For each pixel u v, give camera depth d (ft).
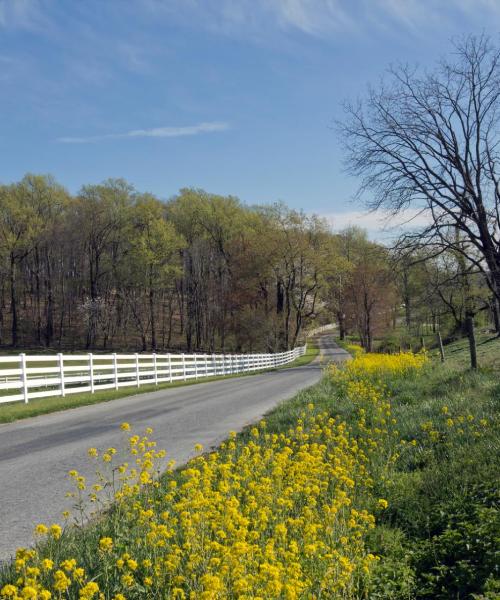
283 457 22.40
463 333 150.61
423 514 21.77
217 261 226.58
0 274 223.92
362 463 28.04
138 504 19.19
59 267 237.86
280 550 15.26
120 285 219.00
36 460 30.27
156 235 198.80
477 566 17.72
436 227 62.54
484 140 61.11
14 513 21.57
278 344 193.16
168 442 34.58
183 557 15.28
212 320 225.15
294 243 186.39
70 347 220.43
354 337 305.12
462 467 24.85
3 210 195.42
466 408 35.09
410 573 17.81
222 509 17.52
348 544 18.28
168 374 88.22
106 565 14.39
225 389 71.26
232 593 13.12
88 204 204.03
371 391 45.57
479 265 61.67
